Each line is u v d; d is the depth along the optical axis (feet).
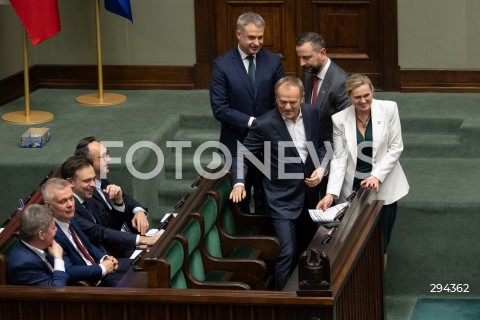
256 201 80.69
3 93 104.68
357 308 66.28
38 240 62.49
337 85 78.79
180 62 108.99
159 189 92.53
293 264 74.79
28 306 59.93
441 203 84.94
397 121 76.79
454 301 84.74
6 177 89.10
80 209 71.61
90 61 109.91
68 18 109.40
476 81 104.73
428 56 105.29
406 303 84.79
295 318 57.41
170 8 107.96
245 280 68.80
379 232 74.43
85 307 59.52
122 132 95.55
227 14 108.06
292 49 108.47
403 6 104.58
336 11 106.73
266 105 81.25
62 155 90.38
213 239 71.61
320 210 72.43
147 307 58.90
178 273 63.67
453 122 96.63
